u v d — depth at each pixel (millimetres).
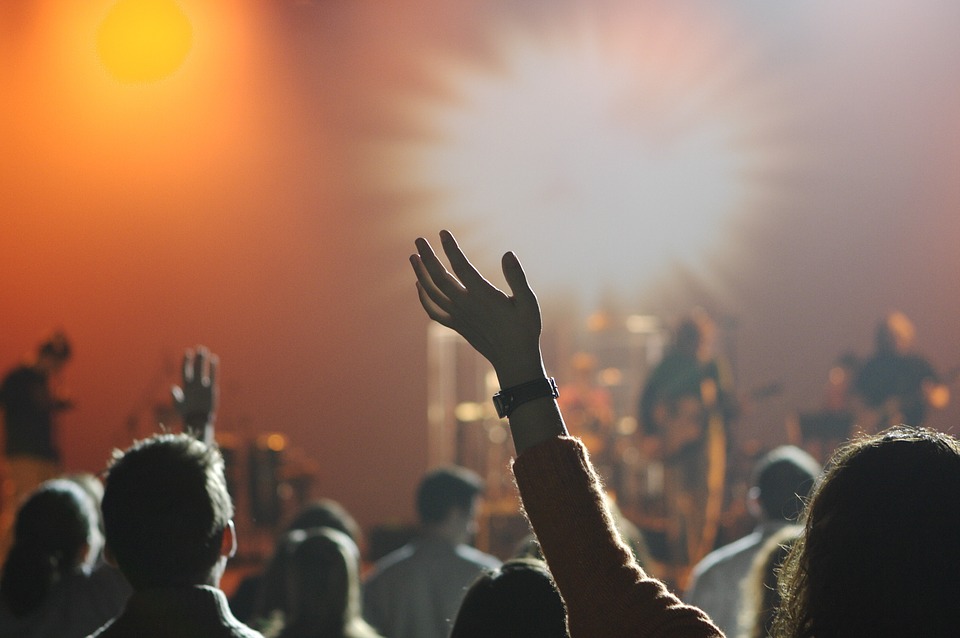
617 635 1271
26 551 3256
